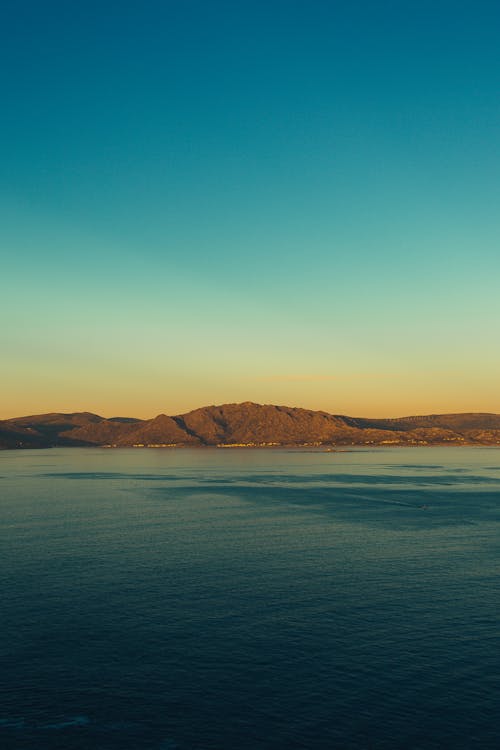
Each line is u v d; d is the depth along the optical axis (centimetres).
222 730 3122
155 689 3541
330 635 4341
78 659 3925
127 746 2989
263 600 5153
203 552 7119
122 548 7344
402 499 12888
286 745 2998
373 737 3059
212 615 4756
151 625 4528
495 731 3103
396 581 5781
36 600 5122
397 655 4000
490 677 3678
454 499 12862
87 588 5500
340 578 5884
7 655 3978
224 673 3741
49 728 3134
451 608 4950
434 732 3097
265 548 7369
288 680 3653
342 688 3553
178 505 11825
